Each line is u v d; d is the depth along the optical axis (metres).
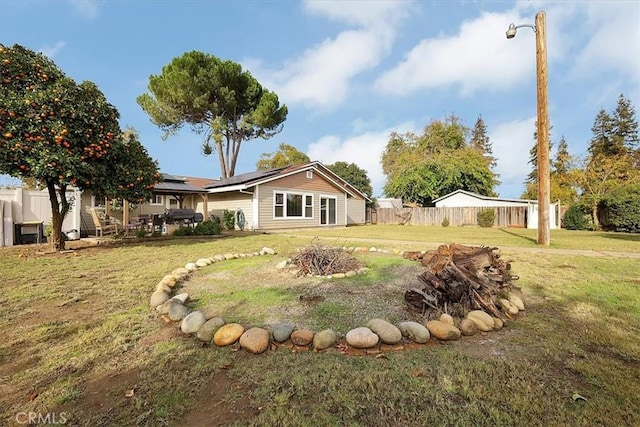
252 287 4.22
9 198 9.23
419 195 27.41
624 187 16.22
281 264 5.42
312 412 1.74
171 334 2.76
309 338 2.52
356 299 3.65
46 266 5.62
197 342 2.59
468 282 3.23
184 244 8.94
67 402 1.84
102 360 2.31
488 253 3.96
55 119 6.19
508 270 4.10
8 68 6.17
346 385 1.97
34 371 2.16
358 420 1.67
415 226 21.16
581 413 1.71
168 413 1.74
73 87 6.60
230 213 15.59
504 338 2.67
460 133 30.98
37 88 6.25
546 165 8.88
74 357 2.35
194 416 1.72
